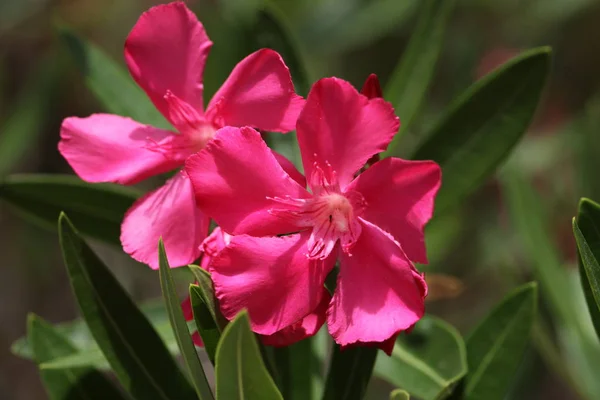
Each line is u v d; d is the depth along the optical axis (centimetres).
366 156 44
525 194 54
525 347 48
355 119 44
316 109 44
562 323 54
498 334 48
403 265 43
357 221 44
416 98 51
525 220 53
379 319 43
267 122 45
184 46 46
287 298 44
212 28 59
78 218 51
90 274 47
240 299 43
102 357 47
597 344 53
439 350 49
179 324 43
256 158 44
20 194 50
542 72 48
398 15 71
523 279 58
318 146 44
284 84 45
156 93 46
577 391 53
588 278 44
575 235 44
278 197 44
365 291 44
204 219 45
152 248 45
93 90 52
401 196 44
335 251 44
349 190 44
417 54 51
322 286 44
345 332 43
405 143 69
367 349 47
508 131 49
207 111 46
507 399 57
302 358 49
